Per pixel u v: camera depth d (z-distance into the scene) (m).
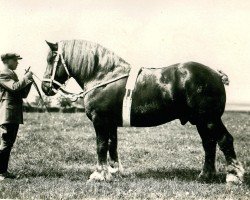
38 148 9.17
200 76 5.71
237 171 5.73
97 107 6.12
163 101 5.87
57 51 6.45
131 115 6.05
